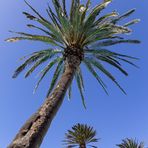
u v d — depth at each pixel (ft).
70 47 52.60
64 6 56.90
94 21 55.67
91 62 59.88
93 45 57.77
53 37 54.85
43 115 33.81
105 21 58.49
